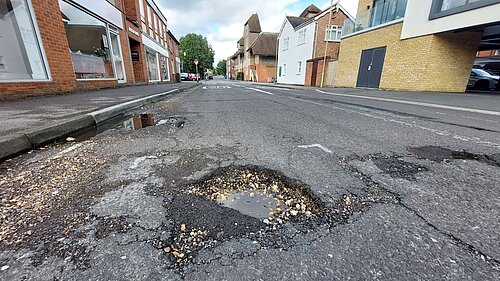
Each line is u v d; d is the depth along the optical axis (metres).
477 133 3.56
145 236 1.25
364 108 6.29
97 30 9.00
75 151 2.61
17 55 5.41
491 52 24.08
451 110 6.02
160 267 1.05
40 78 6.00
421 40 10.80
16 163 2.24
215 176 1.99
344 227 1.34
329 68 19.53
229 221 1.39
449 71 10.94
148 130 3.63
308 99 8.68
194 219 1.40
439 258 1.11
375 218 1.42
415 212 1.48
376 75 13.79
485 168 2.21
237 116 4.91
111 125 3.98
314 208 1.53
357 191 1.75
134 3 13.46
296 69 25.86
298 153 2.58
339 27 22.03
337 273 1.03
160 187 1.79
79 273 1.02
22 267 1.04
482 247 1.18
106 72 9.72
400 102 7.70
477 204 1.58
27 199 1.59
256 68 40.84
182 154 2.53
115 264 1.07
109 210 1.47
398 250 1.16
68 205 1.53
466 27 8.91
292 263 1.09
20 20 5.45
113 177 1.95
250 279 1.00
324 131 3.64
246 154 2.53
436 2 9.96
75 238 1.22
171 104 6.84
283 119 4.61
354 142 3.04
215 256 1.12
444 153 2.62
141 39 14.57
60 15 6.56
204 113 5.26
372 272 1.04
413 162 2.35
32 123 3.12
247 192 1.74
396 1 12.25
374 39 13.74
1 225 1.31
